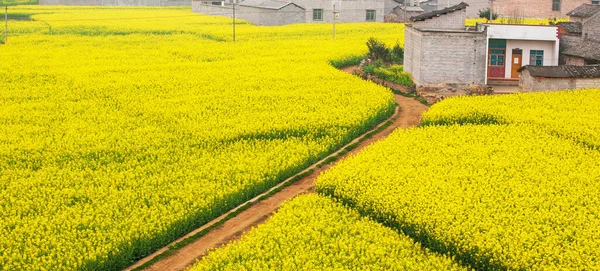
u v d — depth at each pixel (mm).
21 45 66125
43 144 32344
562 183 26125
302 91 43438
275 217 23953
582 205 24359
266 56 59281
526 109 37031
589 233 21656
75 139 33156
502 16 83375
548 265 19969
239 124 35469
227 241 24078
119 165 29781
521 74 43969
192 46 66125
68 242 22109
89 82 47094
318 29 80188
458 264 21234
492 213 23297
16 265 20938
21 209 24766
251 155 30969
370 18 93000
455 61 44250
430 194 25109
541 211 23500
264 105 39781
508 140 31969
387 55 56062
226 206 26297
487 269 20797
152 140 33312
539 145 31094
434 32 44062
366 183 26156
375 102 39875
